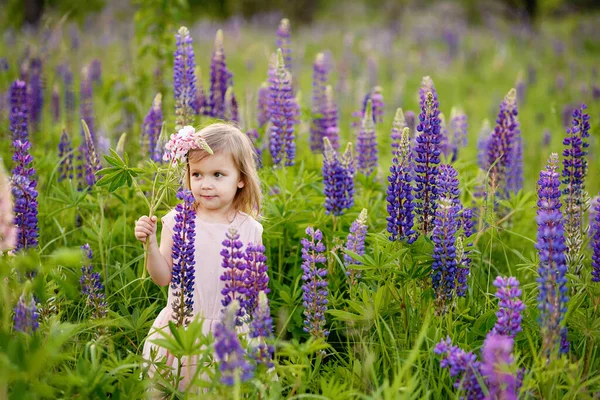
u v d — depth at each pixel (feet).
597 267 12.43
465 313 12.50
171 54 22.16
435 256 12.21
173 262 12.09
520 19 89.92
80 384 9.47
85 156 17.30
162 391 10.88
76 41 40.22
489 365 9.63
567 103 40.34
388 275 12.72
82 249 12.00
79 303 13.03
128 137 21.84
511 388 9.58
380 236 12.74
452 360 9.87
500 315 10.32
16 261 9.33
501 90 49.73
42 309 11.77
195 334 9.33
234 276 10.87
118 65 27.99
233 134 12.64
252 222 13.08
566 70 55.88
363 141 18.48
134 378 10.30
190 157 12.44
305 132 23.26
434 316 12.32
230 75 19.65
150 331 12.45
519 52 65.46
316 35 71.92
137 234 11.85
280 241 15.40
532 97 45.62
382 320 11.66
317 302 12.03
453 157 21.45
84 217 16.97
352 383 11.07
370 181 17.63
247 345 10.37
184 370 11.69
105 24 55.21
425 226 13.05
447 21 86.28
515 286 10.35
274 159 17.87
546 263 10.57
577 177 13.35
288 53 20.86
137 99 22.70
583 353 11.50
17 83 19.43
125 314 13.03
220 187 12.46
